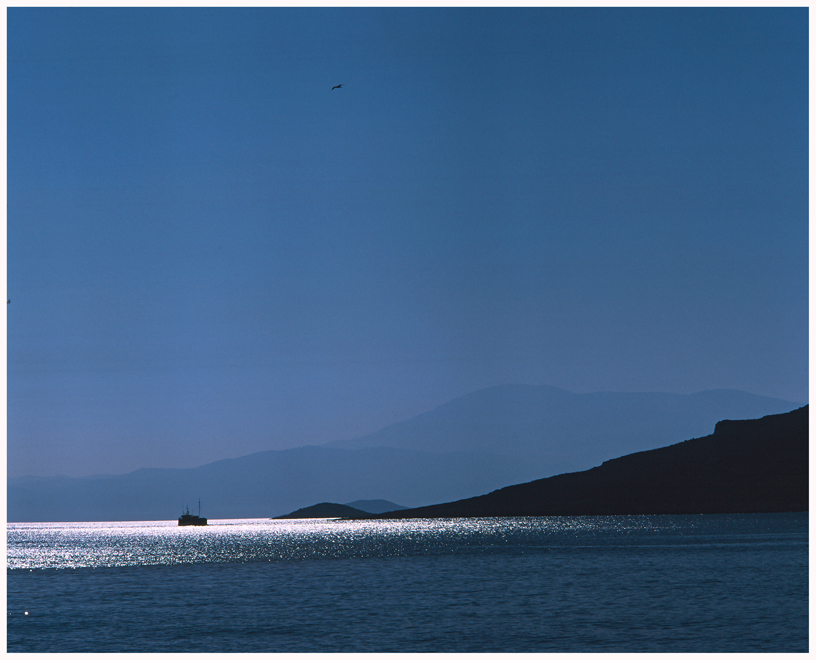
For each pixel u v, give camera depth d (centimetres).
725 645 3966
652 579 6850
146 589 7075
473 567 8619
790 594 5688
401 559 10100
